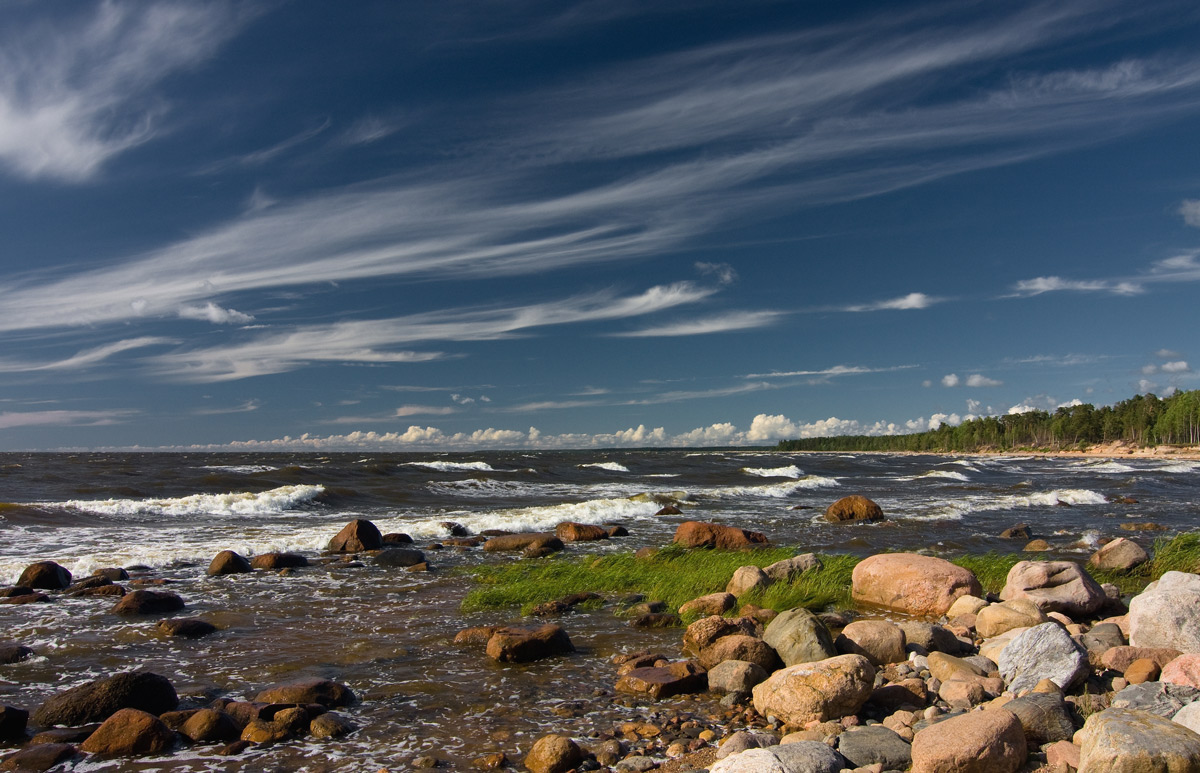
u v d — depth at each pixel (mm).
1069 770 5336
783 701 7059
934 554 19172
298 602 13188
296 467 43625
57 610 12070
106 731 6566
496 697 8039
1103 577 15133
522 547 19828
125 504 25562
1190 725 5262
